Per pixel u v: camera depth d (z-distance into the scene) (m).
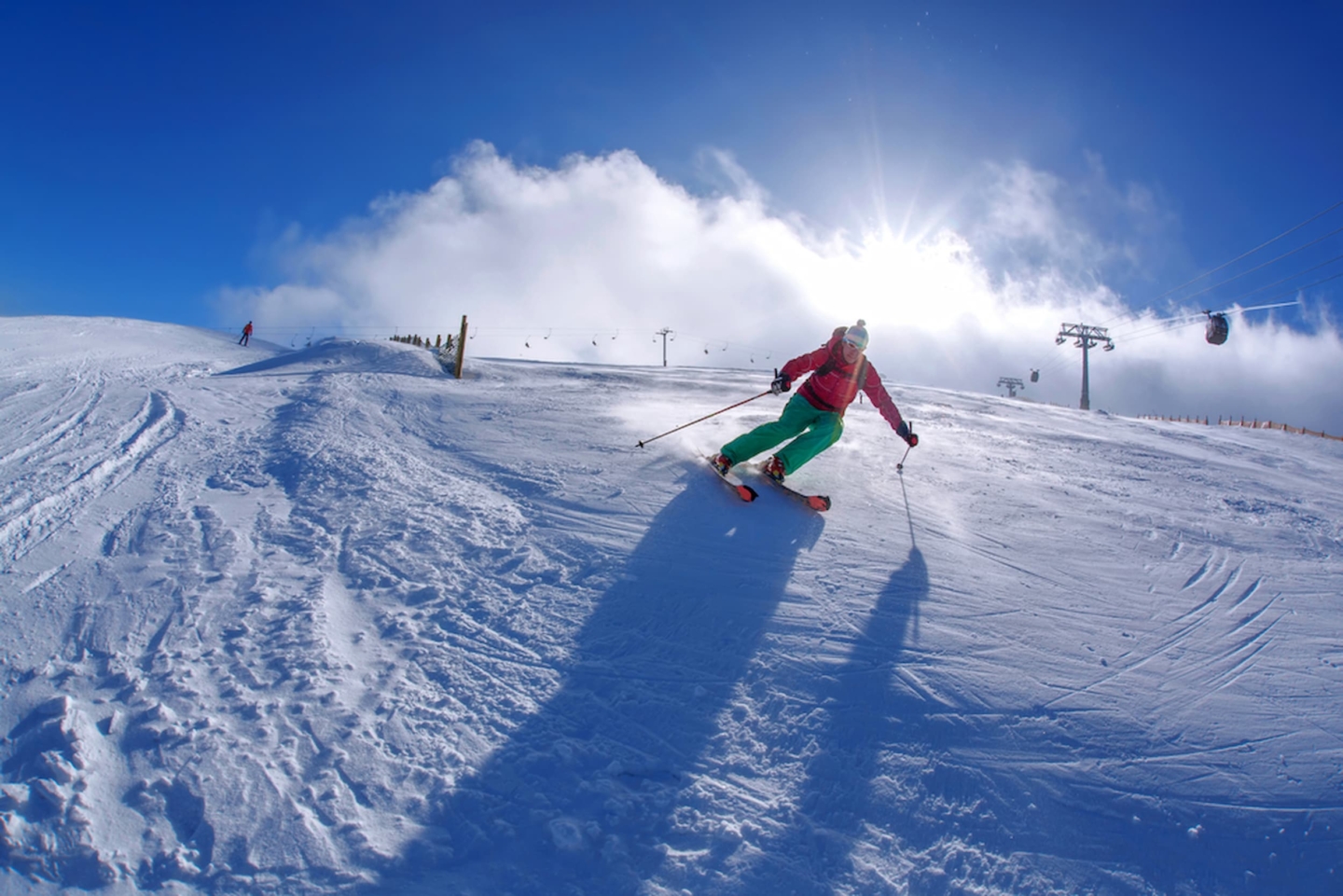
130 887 2.11
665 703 3.11
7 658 3.02
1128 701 3.34
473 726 2.88
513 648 3.42
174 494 4.99
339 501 4.96
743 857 2.40
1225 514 6.32
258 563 4.00
